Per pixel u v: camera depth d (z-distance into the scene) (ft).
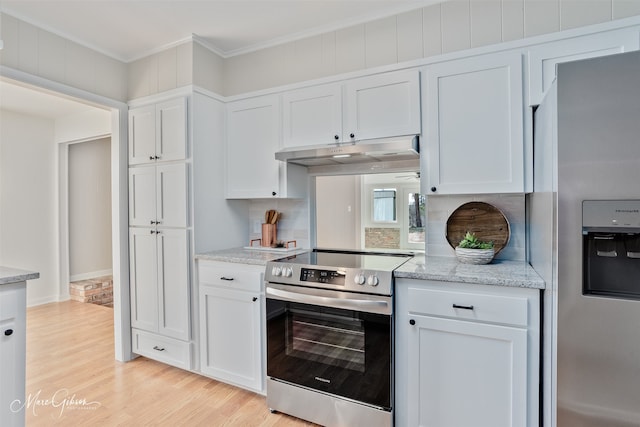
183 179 8.02
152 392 7.41
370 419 5.85
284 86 7.98
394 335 5.76
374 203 9.41
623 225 3.75
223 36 8.13
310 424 6.39
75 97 8.00
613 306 3.87
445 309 5.39
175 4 6.87
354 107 7.18
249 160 8.48
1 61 6.78
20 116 13.53
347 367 6.03
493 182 6.06
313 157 7.22
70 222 15.30
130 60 9.05
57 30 7.65
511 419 5.04
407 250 8.25
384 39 7.19
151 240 8.55
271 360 6.75
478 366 5.22
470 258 6.31
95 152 16.35
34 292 13.87
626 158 3.74
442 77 6.43
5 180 13.15
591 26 5.58
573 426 4.12
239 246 9.34
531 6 5.99
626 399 3.86
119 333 8.90
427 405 5.57
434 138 6.48
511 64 5.93
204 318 7.84
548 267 4.64
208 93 8.45
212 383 7.80
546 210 4.78
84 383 7.77
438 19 6.72
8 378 4.87
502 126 6.00
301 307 6.42
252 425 6.35
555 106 4.17
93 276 16.21
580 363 4.04
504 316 5.03
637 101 3.70
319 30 7.80
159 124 8.38
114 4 6.81
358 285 5.84
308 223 8.82
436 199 7.45
